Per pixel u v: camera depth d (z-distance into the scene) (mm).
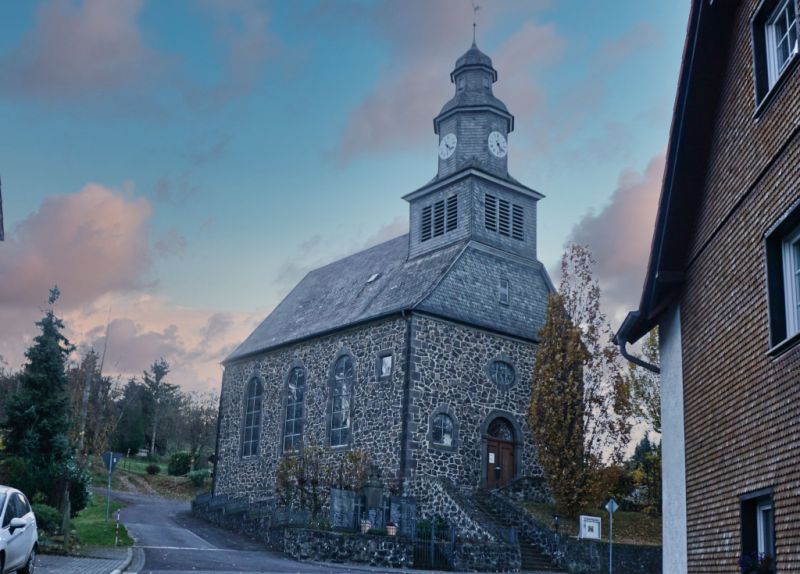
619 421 28531
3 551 12844
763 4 10133
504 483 30812
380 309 31891
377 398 30359
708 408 11633
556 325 29375
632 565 25344
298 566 22000
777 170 9641
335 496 26469
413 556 24422
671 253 12891
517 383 32219
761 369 9883
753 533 10148
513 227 34844
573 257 30328
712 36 11352
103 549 21938
